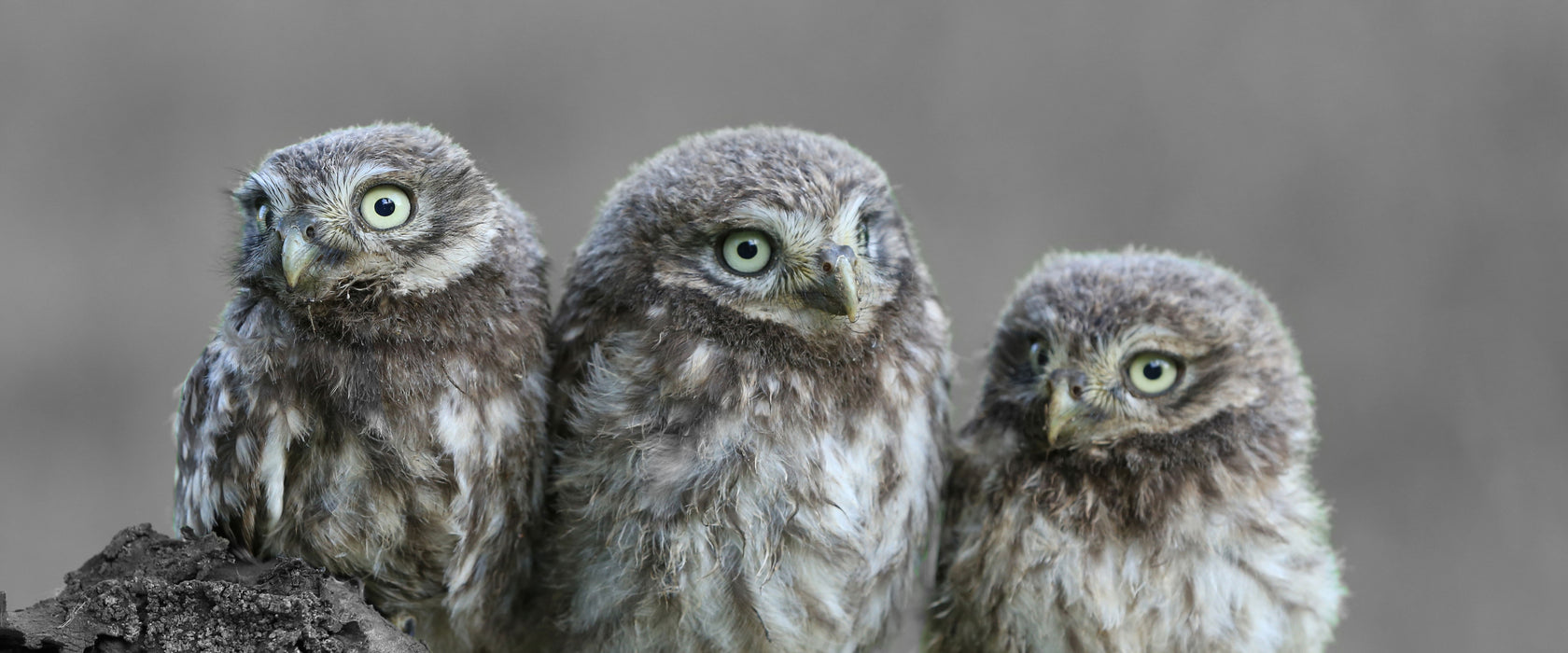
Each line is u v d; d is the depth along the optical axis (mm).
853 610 2609
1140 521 2633
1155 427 2633
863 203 2604
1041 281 2656
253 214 2582
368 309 2570
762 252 2594
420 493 2574
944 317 2639
